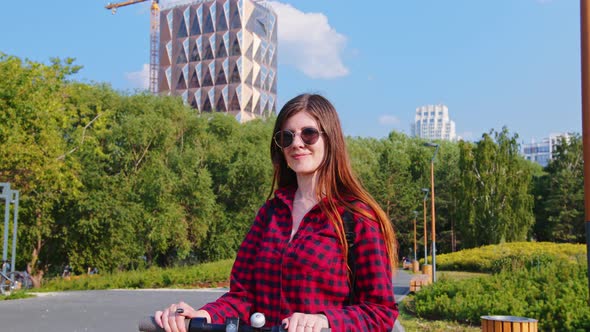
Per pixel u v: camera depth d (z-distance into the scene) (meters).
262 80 136.00
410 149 68.81
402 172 65.31
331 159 2.25
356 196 2.20
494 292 14.74
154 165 34.69
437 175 66.44
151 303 18.02
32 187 26.53
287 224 2.25
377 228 2.12
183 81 133.25
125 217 32.84
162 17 136.88
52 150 24.98
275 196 2.34
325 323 1.82
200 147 40.22
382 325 1.96
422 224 64.81
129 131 34.22
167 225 33.91
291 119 2.29
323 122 2.26
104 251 33.25
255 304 2.22
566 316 11.06
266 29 138.62
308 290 2.07
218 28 132.25
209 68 131.38
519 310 12.16
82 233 32.94
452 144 72.44
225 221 40.88
